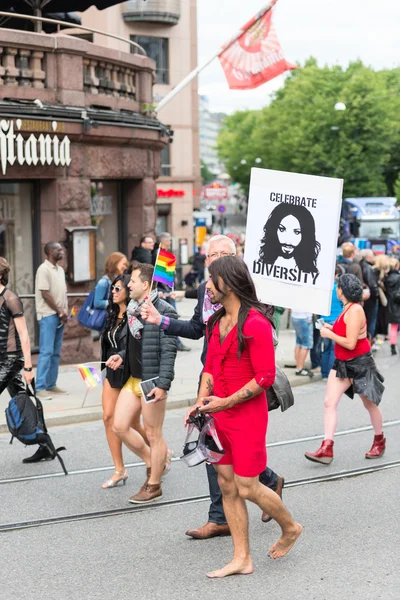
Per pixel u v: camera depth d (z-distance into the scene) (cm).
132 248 1639
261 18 1675
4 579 567
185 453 561
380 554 602
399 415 1083
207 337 567
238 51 1686
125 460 865
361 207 4291
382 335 1920
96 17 4003
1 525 673
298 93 6625
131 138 1507
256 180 725
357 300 838
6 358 830
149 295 703
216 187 5556
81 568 585
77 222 1423
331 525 668
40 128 1316
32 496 750
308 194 711
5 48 1305
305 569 575
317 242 711
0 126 1267
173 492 757
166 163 4503
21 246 1386
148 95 1628
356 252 1916
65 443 942
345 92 6322
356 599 523
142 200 1631
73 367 1398
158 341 703
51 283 1170
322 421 1049
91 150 1438
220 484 566
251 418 545
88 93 1423
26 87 1324
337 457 874
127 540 640
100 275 1577
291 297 723
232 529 568
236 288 537
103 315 1018
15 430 809
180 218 4556
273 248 723
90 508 716
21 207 1382
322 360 1350
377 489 764
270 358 534
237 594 534
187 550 618
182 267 3872
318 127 6394
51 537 648
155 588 548
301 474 812
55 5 1841
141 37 4247
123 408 735
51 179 1382
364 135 6406
